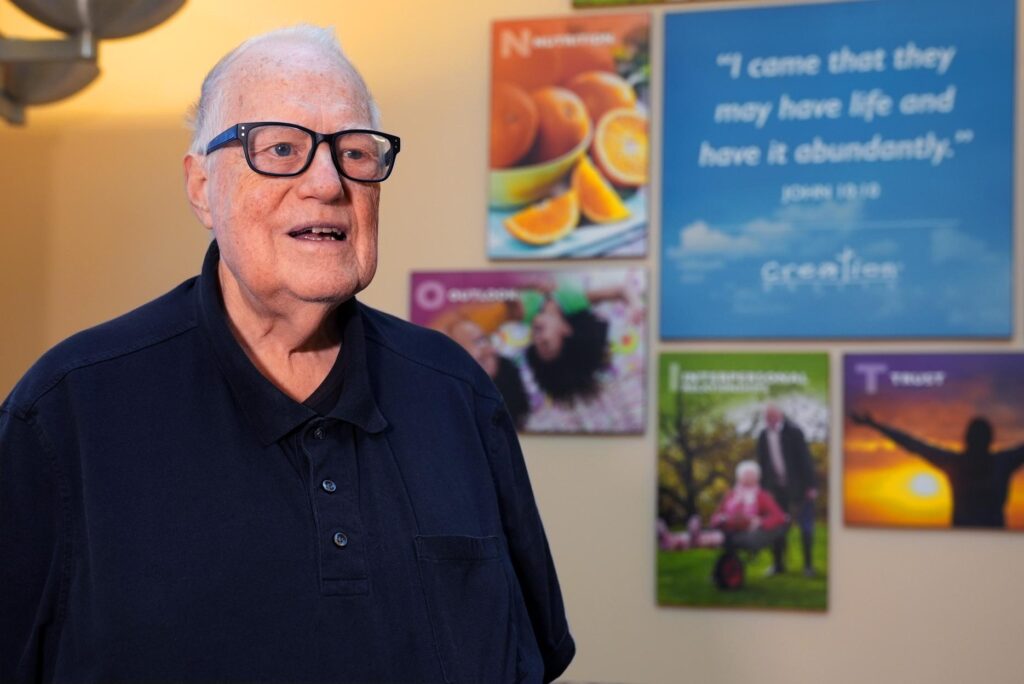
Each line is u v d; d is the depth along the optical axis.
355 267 1.08
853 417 2.82
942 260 2.80
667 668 2.88
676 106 2.94
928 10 2.83
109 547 1.00
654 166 2.95
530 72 3.00
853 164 2.85
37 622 1.02
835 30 2.87
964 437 2.77
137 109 3.18
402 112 3.07
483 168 3.04
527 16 3.03
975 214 2.79
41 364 1.06
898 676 2.78
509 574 1.17
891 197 2.82
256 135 1.05
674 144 2.93
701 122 2.92
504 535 1.22
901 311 2.80
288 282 1.05
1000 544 2.75
